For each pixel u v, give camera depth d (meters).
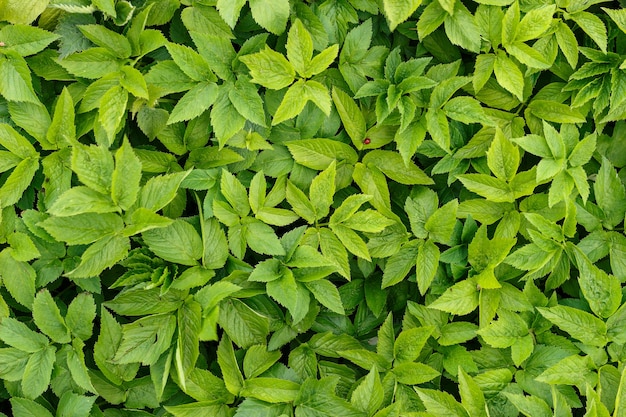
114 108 0.98
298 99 1.00
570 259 1.04
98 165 0.98
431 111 1.02
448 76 1.03
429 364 1.05
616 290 1.02
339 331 1.07
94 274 0.98
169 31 1.05
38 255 0.98
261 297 1.03
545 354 1.03
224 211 1.01
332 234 1.03
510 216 1.04
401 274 1.04
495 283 1.01
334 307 1.01
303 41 1.00
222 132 0.99
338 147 1.03
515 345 1.02
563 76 1.05
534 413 1.00
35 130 0.99
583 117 1.03
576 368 1.01
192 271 1.00
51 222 0.97
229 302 1.02
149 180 0.99
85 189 0.97
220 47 1.00
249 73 1.01
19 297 0.99
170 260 1.00
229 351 1.01
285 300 0.99
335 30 1.04
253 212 1.02
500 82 1.02
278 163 1.03
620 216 1.05
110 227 0.99
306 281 1.01
